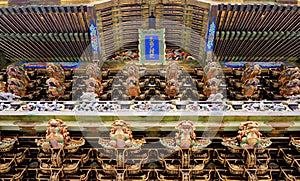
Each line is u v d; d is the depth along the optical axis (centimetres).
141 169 1288
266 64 1694
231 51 1633
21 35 1538
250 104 1285
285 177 1234
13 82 1415
